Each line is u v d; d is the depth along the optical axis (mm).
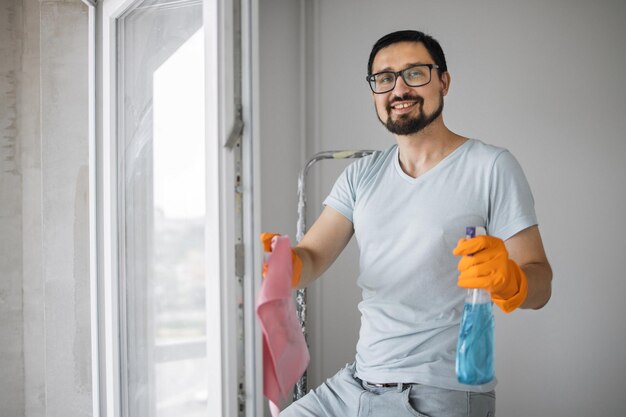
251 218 1122
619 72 2248
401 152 1529
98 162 1694
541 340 2287
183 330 1272
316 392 1516
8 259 1781
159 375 1418
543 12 2289
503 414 2311
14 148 1785
